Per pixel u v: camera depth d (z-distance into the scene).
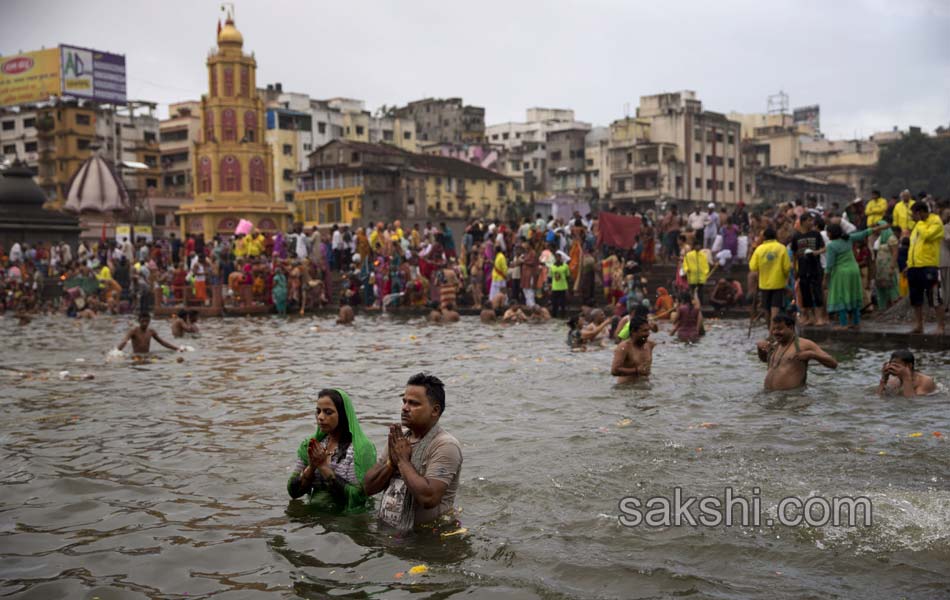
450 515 4.97
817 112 110.38
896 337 12.48
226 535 4.75
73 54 67.75
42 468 6.29
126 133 74.44
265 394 9.55
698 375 10.10
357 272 26.42
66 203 42.09
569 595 3.79
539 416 7.86
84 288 27.75
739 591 3.79
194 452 6.75
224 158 52.22
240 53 53.12
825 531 4.52
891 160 72.19
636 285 18.31
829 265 13.33
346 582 4.02
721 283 19.59
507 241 24.34
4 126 74.94
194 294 25.77
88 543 4.66
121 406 8.89
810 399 8.30
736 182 74.56
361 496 5.27
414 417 4.84
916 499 4.99
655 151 70.25
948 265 13.06
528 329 17.92
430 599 3.79
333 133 78.75
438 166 68.75
